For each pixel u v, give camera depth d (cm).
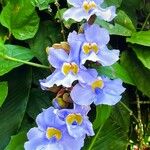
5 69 28
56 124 25
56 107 27
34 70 31
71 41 26
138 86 30
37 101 30
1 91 28
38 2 30
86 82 26
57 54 26
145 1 35
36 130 26
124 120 31
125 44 32
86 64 27
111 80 26
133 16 33
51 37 31
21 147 28
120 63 31
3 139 29
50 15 32
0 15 30
